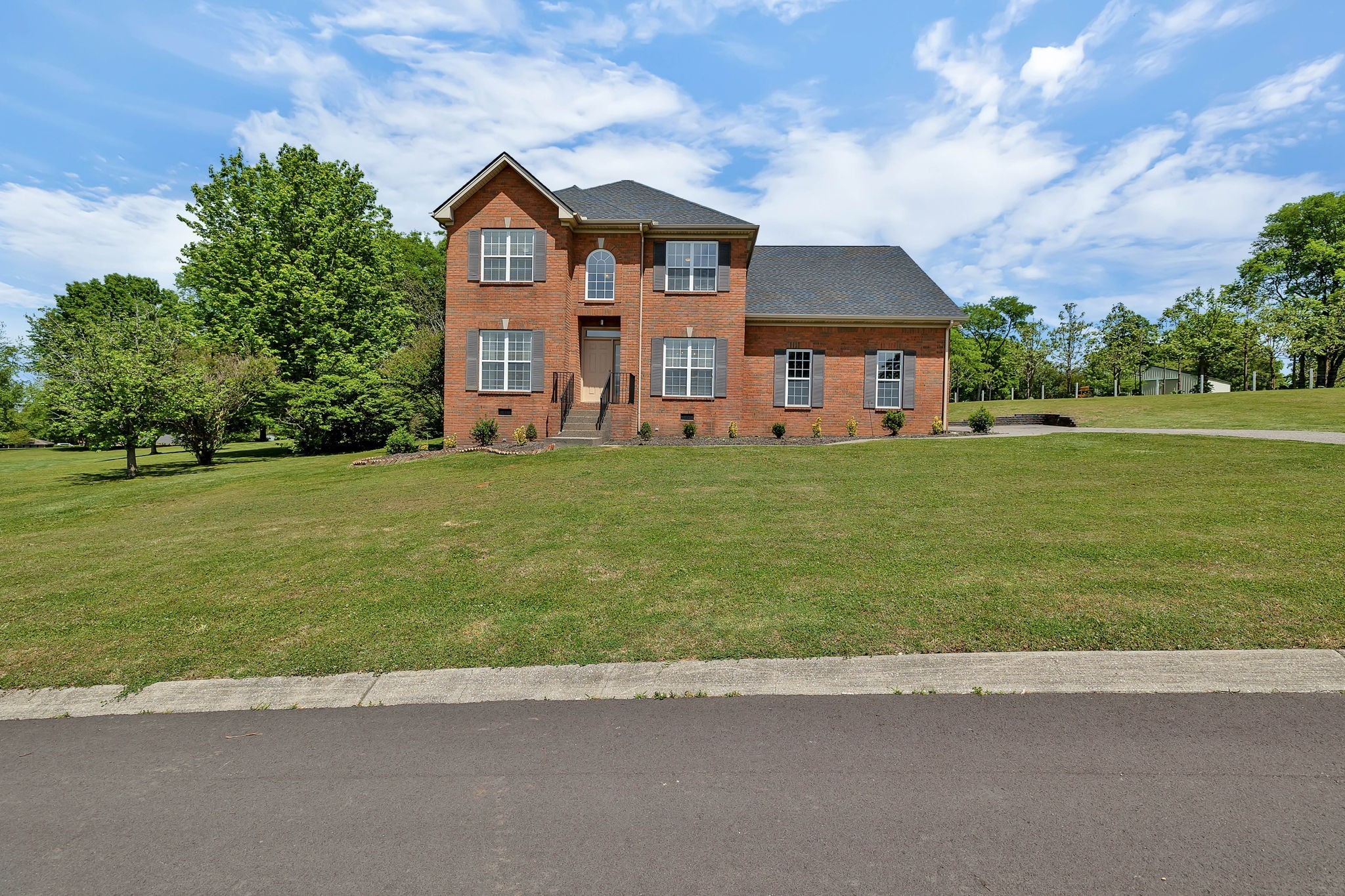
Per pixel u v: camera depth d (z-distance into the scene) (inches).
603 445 796.0
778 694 184.2
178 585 307.6
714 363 882.8
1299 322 1753.2
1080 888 110.3
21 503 666.2
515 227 858.1
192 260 1333.7
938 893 110.3
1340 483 430.3
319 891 115.3
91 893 116.6
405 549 351.6
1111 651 196.7
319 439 1172.5
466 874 118.1
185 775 154.6
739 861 119.3
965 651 201.3
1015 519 368.5
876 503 429.1
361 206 1355.8
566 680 195.8
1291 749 150.0
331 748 165.0
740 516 400.8
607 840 126.3
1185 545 298.0
